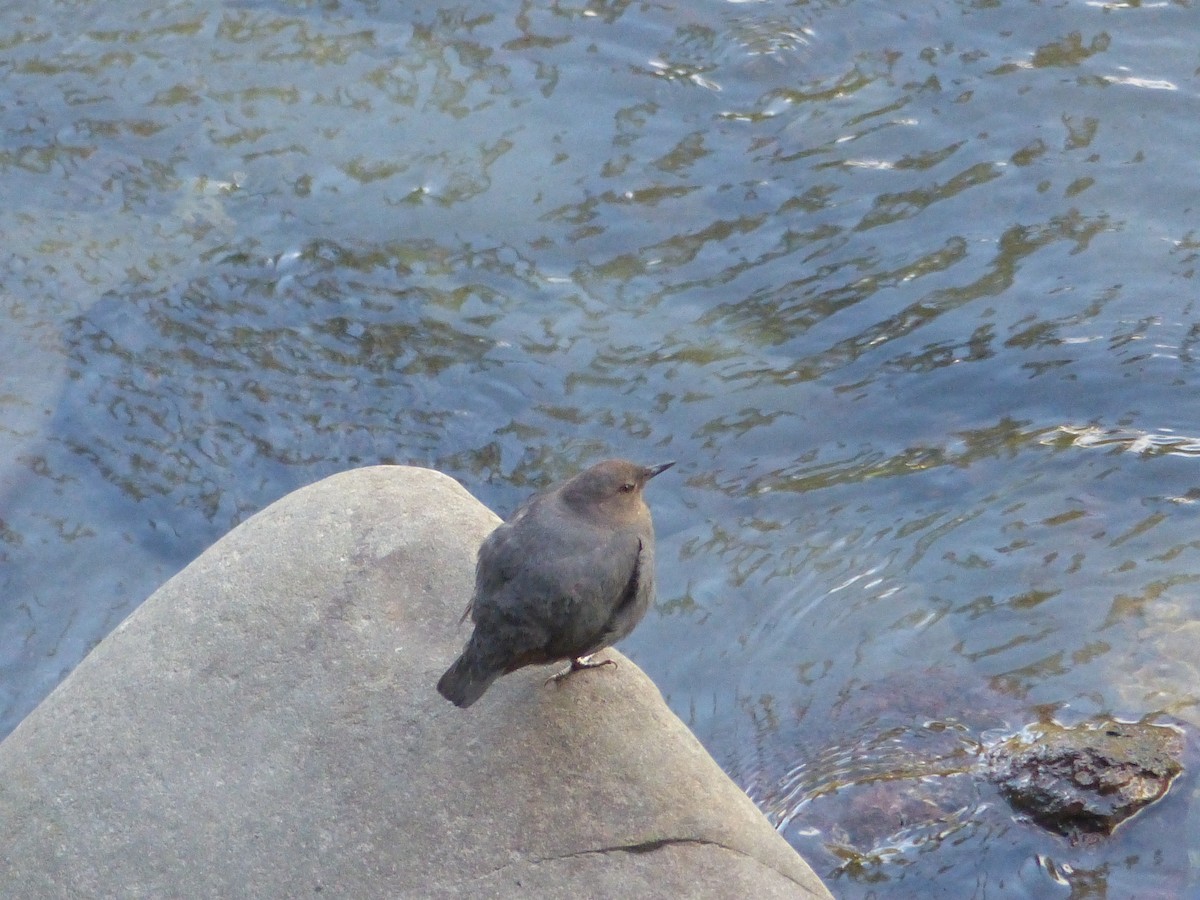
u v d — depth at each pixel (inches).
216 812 273.1
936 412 490.9
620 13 648.4
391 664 286.2
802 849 364.8
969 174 565.6
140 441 507.8
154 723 286.5
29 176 600.7
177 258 566.6
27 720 299.4
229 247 569.0
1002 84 599.2
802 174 573.0
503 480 482.9
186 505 487.5
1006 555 443.2
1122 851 354.3
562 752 275.1
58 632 453.4
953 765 382.3
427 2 663.8
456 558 301.1
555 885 259.8
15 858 274.1
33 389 522.9
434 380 517.7
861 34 627.5
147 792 277.9
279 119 616.1
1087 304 516.1
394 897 259.6
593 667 290.2
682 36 634.2
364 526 308.8
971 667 411.2
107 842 273.1
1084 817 359.9
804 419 493.7
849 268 538.9
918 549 448.8
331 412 509.7
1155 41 611.2
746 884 263.4
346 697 283.3
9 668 443.2
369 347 530.9
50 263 567.5
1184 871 347.3
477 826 265.9
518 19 650.2
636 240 557.0
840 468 476.4
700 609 438.6
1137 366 494.9
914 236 546.9
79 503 489.7
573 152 589.3
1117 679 399.9
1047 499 458.9
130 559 473.7
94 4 680.4
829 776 383.9
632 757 276.4
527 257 555.8
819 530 458.3
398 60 636.1
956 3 636.7
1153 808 361.4
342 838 267.0
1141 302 514.6
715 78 613.6
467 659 253.3
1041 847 358.6
